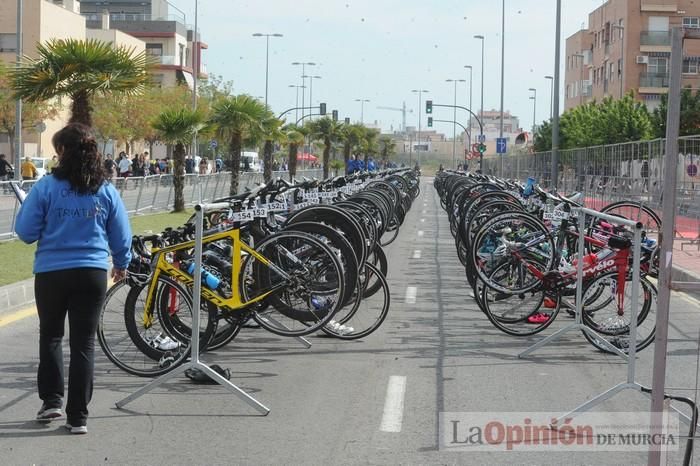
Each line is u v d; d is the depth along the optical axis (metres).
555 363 8.38
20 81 17.58
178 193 27.73
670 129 4.70
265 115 30.59
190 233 7.79
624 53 60.91
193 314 6.77
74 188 6.02
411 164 112.56
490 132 138.88
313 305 8.07
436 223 27.50
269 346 8.91
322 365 8.13
